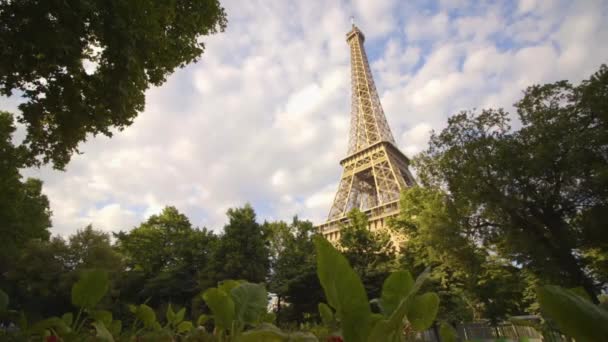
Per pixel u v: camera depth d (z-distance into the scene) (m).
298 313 23.59
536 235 15.53
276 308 26.62
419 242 21.53
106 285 1.84
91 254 26.25
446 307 22.45
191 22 8.69
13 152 9.66
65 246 26.06
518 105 16.92
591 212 13.66
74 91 7.21
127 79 7.08
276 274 26.59
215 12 9.03
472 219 18.12
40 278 24.69
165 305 23.88
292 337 1.31
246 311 1.52
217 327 1.65
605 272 16.36
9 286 24.58
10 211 15.24
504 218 16.31
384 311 1.28
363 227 27.19
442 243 17.97
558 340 1.31
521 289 22.03
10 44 5.58
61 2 5.54
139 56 7.13
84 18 5.92
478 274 19.95
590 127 14.12
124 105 7.48
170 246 32.34
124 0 6.20
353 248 25.77
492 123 17.39
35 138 8.14
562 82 15.70
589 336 0.56
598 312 0.56
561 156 14.05
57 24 5.73
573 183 14.13
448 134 18.09
